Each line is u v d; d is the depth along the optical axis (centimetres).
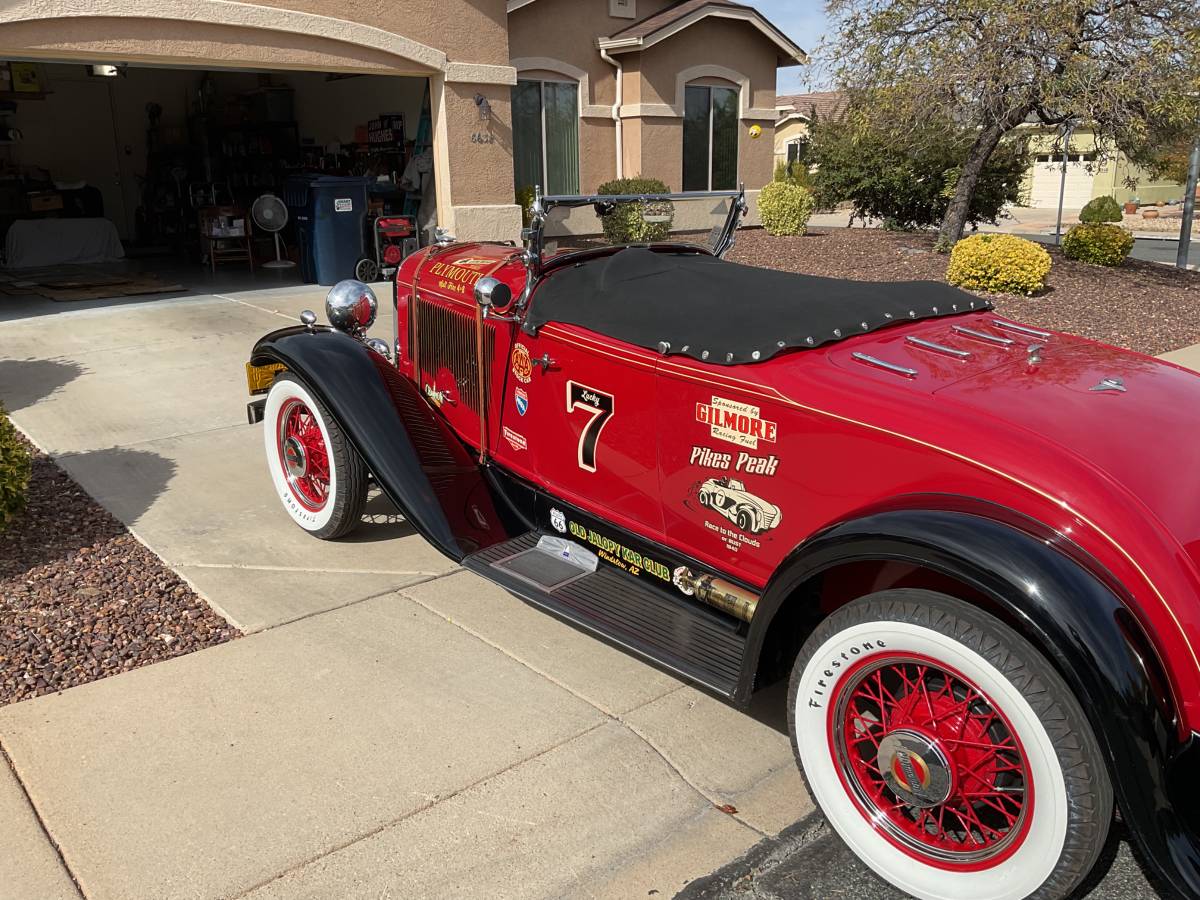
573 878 236
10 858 237
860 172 1591
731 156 1645
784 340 274
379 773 271
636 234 393
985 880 215
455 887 231
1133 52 996
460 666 328
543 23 1393
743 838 252
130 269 1266
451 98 1104
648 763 280
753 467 276
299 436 421
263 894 227
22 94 1493
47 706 299
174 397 642
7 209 1445
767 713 309
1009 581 198
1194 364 782
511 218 1187
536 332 346
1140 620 204
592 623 302
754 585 292
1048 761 198
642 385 305
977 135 1335
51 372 699
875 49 1102
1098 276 1164
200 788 263
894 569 260
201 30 895
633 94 1479
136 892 227
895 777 226
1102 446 228
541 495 363
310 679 317
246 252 1291
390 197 1249
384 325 838
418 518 356
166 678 315
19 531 427
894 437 241
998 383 260
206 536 428
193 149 1675
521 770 274
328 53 989
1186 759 204
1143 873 241
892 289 326
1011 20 988
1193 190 1481
